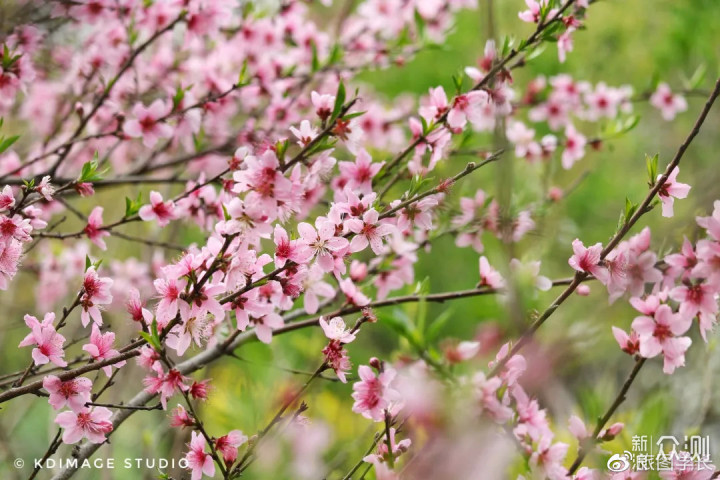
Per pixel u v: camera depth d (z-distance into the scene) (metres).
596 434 2.21
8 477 4.11
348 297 2.75
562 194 3.95
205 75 3.98
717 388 3.81
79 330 4.29
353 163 2.66
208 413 3.36
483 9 2.77
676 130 6.30
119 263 4.29
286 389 3.41
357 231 2.16
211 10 3.47
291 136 3.67
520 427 2.15
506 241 2.29
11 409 4.94
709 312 2.11
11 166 3.80
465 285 6.56
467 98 2.58
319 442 3.55
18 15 3.41
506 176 2.30
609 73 6.26
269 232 2.09
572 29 2.71
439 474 1.90
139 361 2.11
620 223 2.20
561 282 2.51
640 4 6.15
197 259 2.09
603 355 3.54
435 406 1.92
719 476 2.29
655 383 4.30
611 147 3.99
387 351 6.02
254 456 2.37
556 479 2.18
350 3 4.66
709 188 4.43
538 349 2.23
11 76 2.97
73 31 3.91
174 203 2.88
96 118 3.96
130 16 3.62
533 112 4.30
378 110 4.33
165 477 2.37
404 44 4.05
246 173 2.09
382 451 2.17
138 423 4.58
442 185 2.22
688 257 2.16
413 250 3.13
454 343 2.09
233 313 2.79
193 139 3.74
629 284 2.34
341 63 4.03
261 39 4.07
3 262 2.26
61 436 2.27
